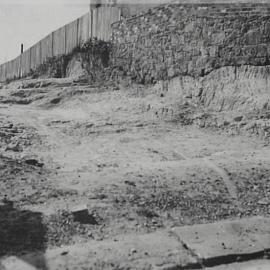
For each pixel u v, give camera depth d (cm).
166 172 634
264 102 1043
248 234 460
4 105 1274
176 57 1269
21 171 609
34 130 970
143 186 568
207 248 420
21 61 2522
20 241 414
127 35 1473
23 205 490
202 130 1023
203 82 1186
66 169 673
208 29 1190
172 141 912
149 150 836
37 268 368
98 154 801
